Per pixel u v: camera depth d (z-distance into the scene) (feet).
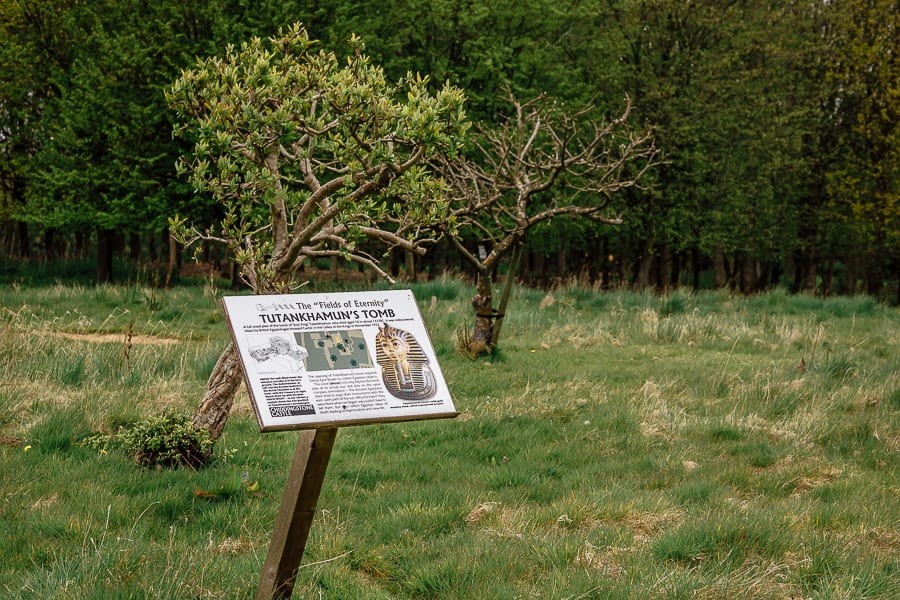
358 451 28.30
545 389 37.86
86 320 55.42
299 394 13.97
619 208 90.27
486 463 27.55
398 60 88.74
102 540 17.85
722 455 28.86
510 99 49.29
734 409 33.76
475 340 46.24
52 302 63.05
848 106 102.63
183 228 26.09
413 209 25.68
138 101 81.15
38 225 120.47
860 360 45.19
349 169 24.71
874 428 31.27
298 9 82.38
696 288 119.14
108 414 29.68
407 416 14.40
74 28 86.94
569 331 56.39
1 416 28.96
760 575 17.58
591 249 116.16
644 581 17.03
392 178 24.09
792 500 23.63
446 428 31.12
